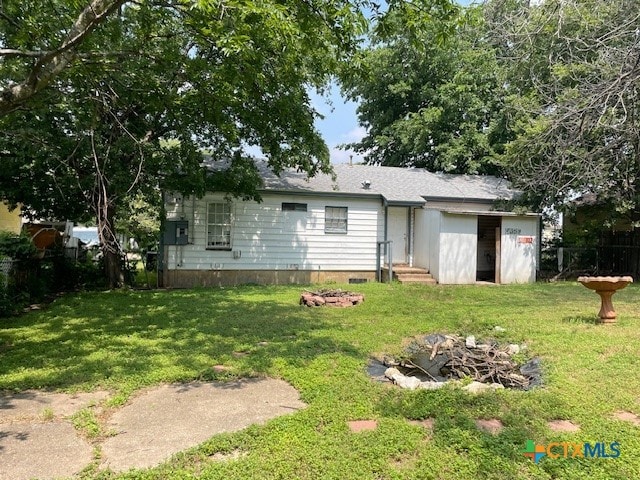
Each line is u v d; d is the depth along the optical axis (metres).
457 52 19.89
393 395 4.46
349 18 5.56
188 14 5.53
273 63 7.64
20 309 9.25
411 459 3.23
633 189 13.06
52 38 6.26
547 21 9.09
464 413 3.98
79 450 3.43
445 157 20.23
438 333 7.40
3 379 4.96
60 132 9.85
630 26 9.04
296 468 3.05
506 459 3.19
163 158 10.71
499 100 19.14
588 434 3.55
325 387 4.70
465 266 14.41
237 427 3.83
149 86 8.27
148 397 4.55
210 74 7.64
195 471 3.05
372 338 6.91
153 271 18.22
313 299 9.97
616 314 8.37
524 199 15.55
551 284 14.28
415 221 15.86
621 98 8.23
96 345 6.47
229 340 6.77
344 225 14.91
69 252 15.45
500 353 6.21
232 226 13.80
